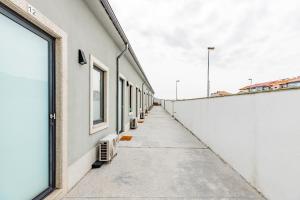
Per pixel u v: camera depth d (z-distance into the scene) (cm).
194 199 258
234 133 375
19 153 200
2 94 179
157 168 376
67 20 282
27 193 212
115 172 352
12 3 173
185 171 362
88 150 360
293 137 214
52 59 255
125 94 796
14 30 192
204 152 502
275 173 244
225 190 286
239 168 350
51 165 251
